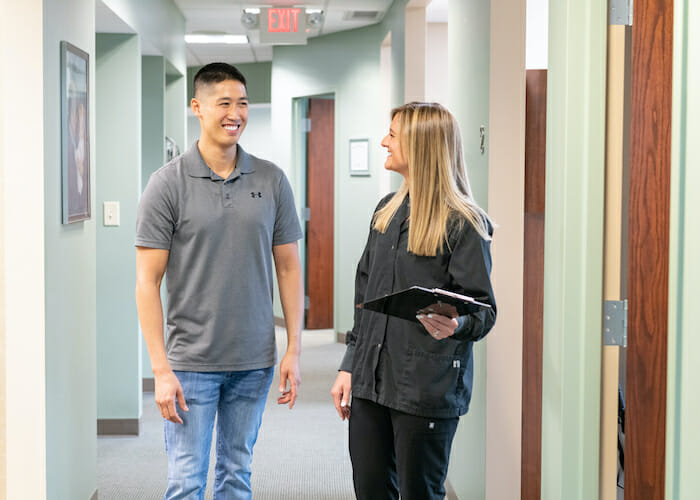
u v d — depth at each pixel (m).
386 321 2.28
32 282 2.76
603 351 1.99
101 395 5.07
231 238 2.60
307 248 9.11
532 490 3.33
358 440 2.35
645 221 1.74
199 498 2.64
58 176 3.16
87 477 3.62
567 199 1.97
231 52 9.83
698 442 1.60
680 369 1.68
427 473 2.25
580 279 1.99
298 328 2.82
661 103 1.72
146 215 2.55
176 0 6.64
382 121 7.74
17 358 2.64
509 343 3.33
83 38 3.57
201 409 2.61
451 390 2.23
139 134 5.04
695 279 1.61
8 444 2.59
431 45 7.33
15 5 2.59
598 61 1.95
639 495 1.77
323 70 8.51
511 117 3.29
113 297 5.05
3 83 2.51
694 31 1.61
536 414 3.33
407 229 2.29
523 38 3.27
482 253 2.18
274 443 4.90
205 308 2.59
